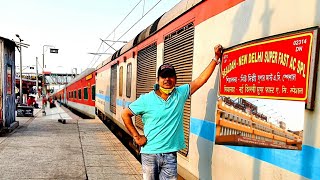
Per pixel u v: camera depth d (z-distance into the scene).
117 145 7.90
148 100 2.82
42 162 5.99
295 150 2.13
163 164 2.87
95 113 16.97
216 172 3.20
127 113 2.89
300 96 2.09
